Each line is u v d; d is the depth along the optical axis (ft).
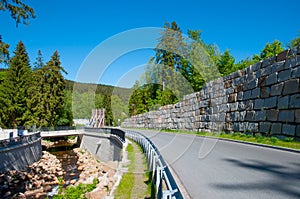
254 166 26.27
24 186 53.21
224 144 48.11
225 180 21.11
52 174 65.82
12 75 172.96
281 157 31.37
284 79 49.29
